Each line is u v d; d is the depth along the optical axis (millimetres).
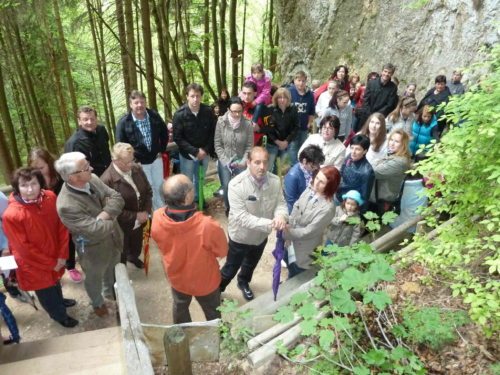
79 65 12180
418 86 8172
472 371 2508
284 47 11594
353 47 9758
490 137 2561
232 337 2854
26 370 3020
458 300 3000
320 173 3250
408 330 2822
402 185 4105
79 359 3111
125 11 7320
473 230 2719
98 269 3555
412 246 3004
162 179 5086
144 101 4516
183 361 2420
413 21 8289
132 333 2293
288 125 5535
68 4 8633
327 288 2717
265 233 3668
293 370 2631
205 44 11008
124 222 3961
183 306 3246
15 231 3172
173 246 2889
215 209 5926
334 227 3775
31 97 10617
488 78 2918
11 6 7910
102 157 4340
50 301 3580
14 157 10094
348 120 6023
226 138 4977
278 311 2514
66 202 3180
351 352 2607
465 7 7199
